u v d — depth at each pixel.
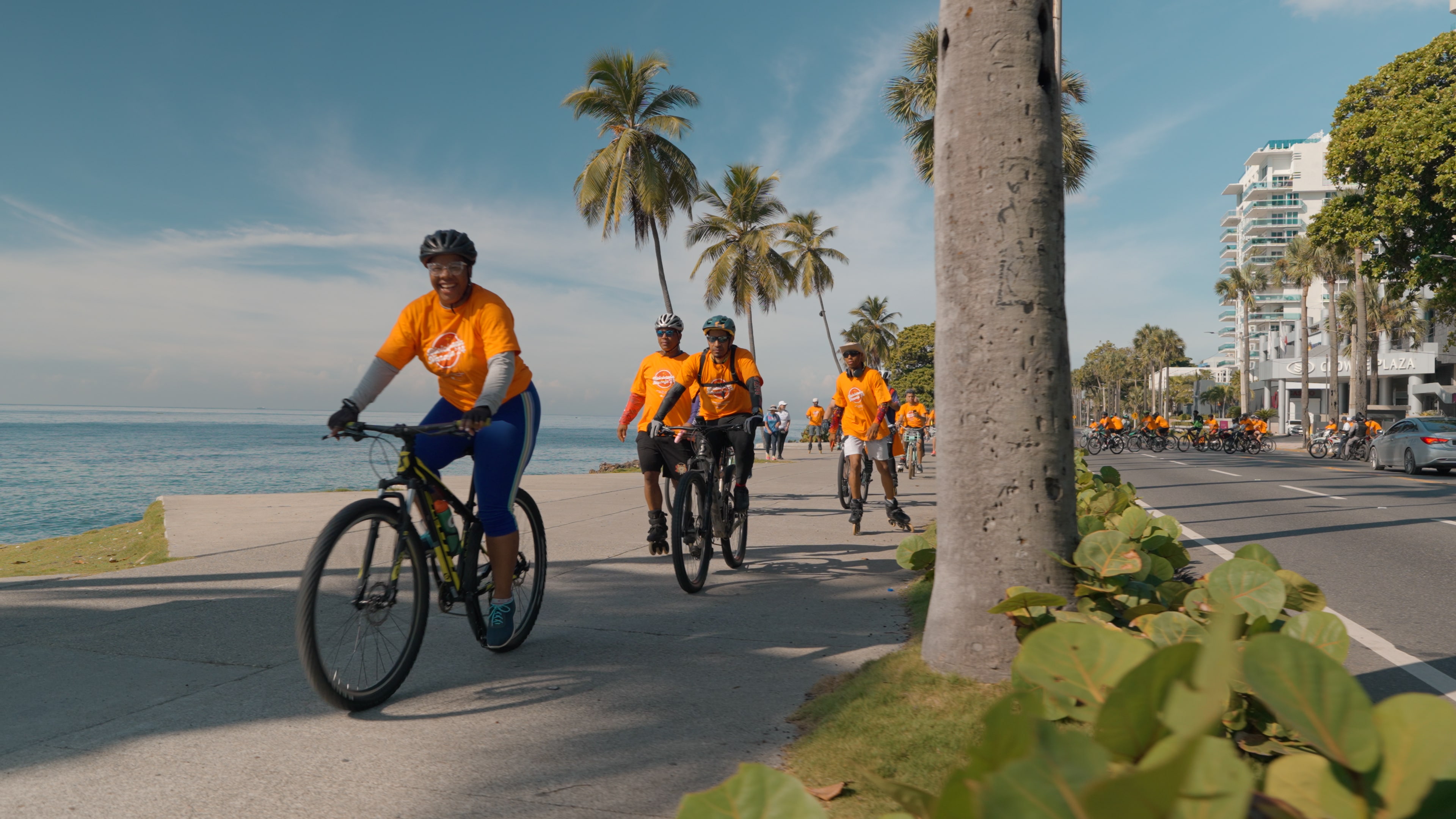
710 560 5.80
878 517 10.14
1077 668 1.60
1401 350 69.69
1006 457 3.06
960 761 2.31
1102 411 167.50
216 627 4.57
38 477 36.72
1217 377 148.88
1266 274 71.38
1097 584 2.95
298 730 3.07
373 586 3.33
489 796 2.54
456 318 3.76
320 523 9.59
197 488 29.27
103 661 3.93
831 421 10.52
